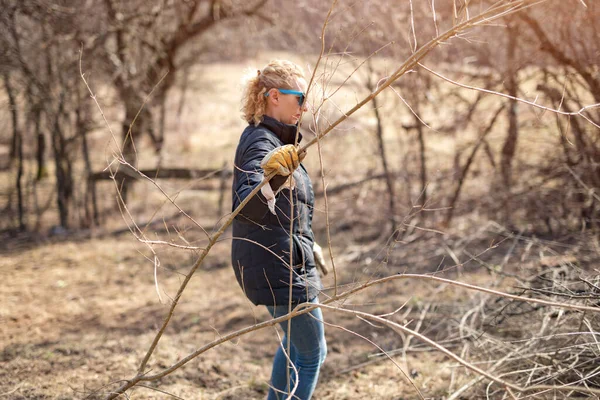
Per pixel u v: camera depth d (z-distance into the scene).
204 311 5.10
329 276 5.88
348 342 4.18
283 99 2.41
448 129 6.70
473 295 4.29
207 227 8.64
